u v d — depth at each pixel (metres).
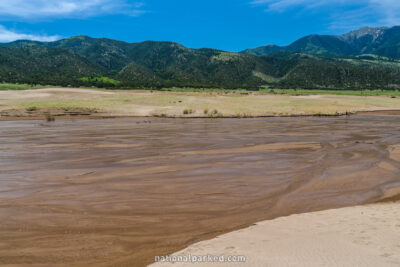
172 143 20.42
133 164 14.13
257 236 6.29
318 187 10.80
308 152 17.30
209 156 16.11
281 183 11.25
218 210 8.57
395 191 10.36
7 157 15.58
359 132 26.80
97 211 8.41
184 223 7.64
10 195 9.66
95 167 13.52
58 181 11.26
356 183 11.28
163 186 10.76
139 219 7.88
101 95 69.19
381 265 4.52
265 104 57.72
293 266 4.61
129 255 6.00
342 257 4.87
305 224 6.99
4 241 6.63
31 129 27.98
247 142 20.95
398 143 20.73
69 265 5.65
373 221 6.99
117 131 26.91
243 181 11.46
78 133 25.41
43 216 8.03
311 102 64.44
